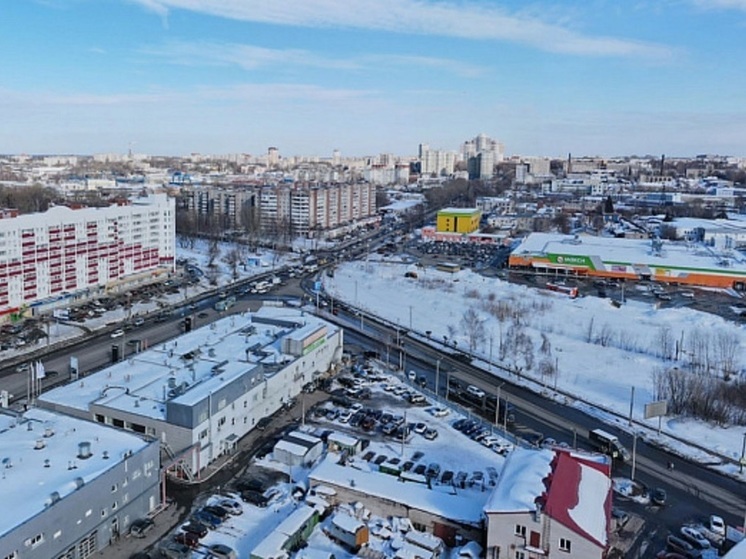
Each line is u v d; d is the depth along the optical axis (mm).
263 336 105250
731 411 90375
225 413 76938
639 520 64625
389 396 96375
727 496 69875
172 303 149875
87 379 84750
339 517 61344
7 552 47938
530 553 54438
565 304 156375
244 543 58625
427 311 147750
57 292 139875
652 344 123188
